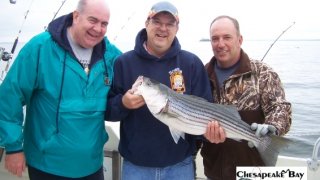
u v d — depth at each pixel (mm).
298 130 8227
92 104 2646
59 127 2562
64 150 2576
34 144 2641
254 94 2750
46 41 2572
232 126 2652
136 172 2752
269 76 2760
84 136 2615
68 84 2564
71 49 2602
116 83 2791
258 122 2789
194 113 2637
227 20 2814
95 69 2689
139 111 2705
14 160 2576
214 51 2879
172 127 2605
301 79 10383
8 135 2529
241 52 2855
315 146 3428
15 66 2557
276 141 2557
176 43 2801
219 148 2879
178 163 2781
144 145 2697
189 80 2816
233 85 2814
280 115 2646
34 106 2643
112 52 2932
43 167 2605
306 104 9820
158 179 2732
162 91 2529
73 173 2631
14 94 2541
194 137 2895
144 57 2754
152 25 2697
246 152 2818
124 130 2795
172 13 2664
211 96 2836
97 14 2568
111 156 3609
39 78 2555
